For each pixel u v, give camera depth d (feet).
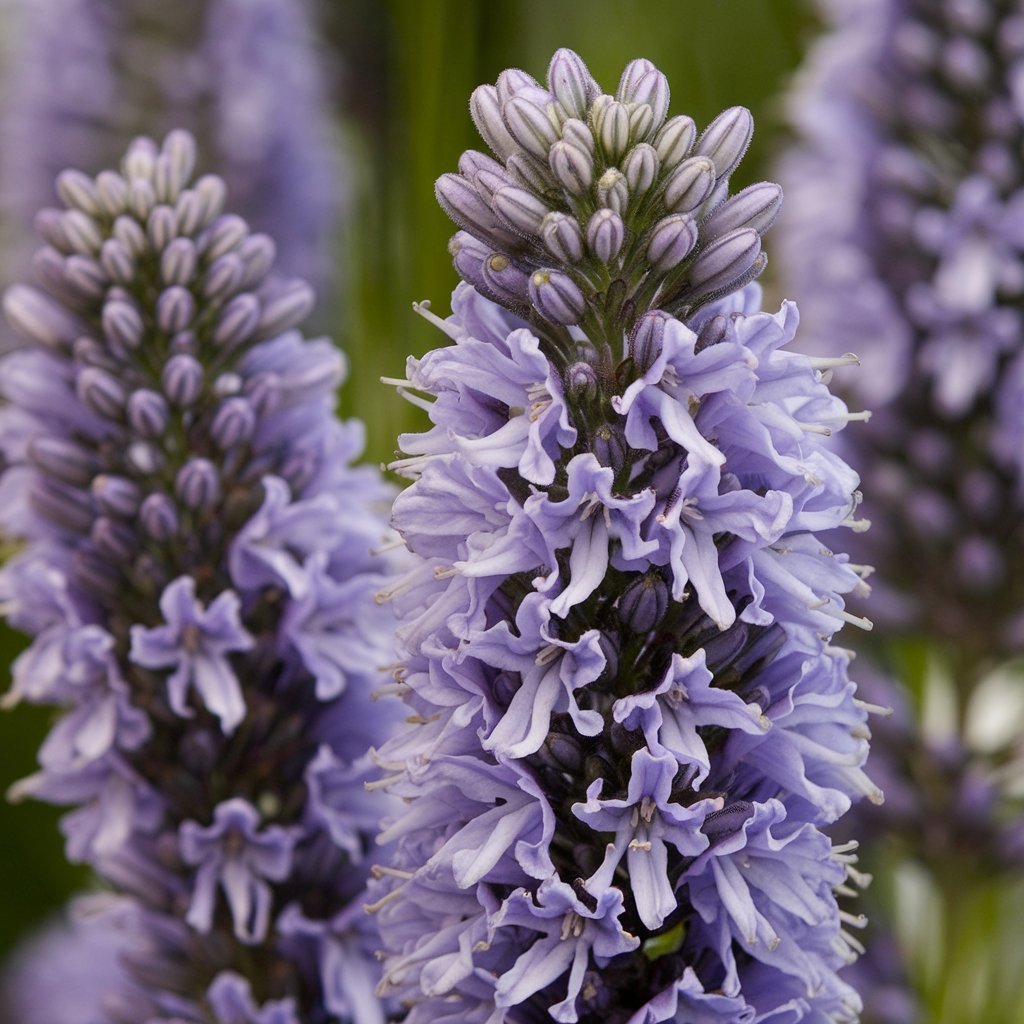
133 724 1.77
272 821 1.78
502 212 1.62
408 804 1.65
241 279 1.79
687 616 1.62
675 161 1.63
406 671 1.62
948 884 2.05
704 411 1.61
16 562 1.78
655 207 1.63
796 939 1.63
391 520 1.61
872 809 2.03
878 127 2.09
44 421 1.79
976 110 2.05
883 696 2.04
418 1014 1.63
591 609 1.63
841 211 2.08
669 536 1.60
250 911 1.78
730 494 1.60
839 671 1.63
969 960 2.06
